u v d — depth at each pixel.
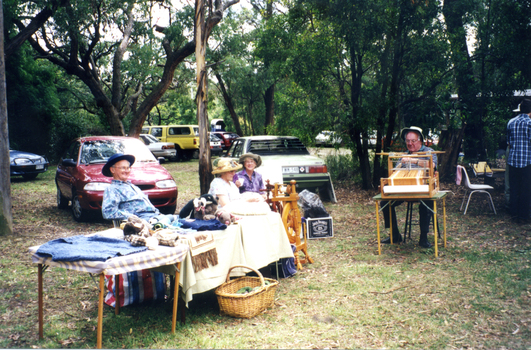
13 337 3.64
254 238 4.54
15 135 19.59
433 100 10.57
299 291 4.66
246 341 3.52
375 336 3.56
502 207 8.36
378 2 9.20
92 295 4.63
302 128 12.12
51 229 7.58
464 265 5.20
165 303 4.38
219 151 25.03
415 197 5.52
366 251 6.04
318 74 10.82
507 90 9.98
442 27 9.84
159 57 19.75
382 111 10.54
